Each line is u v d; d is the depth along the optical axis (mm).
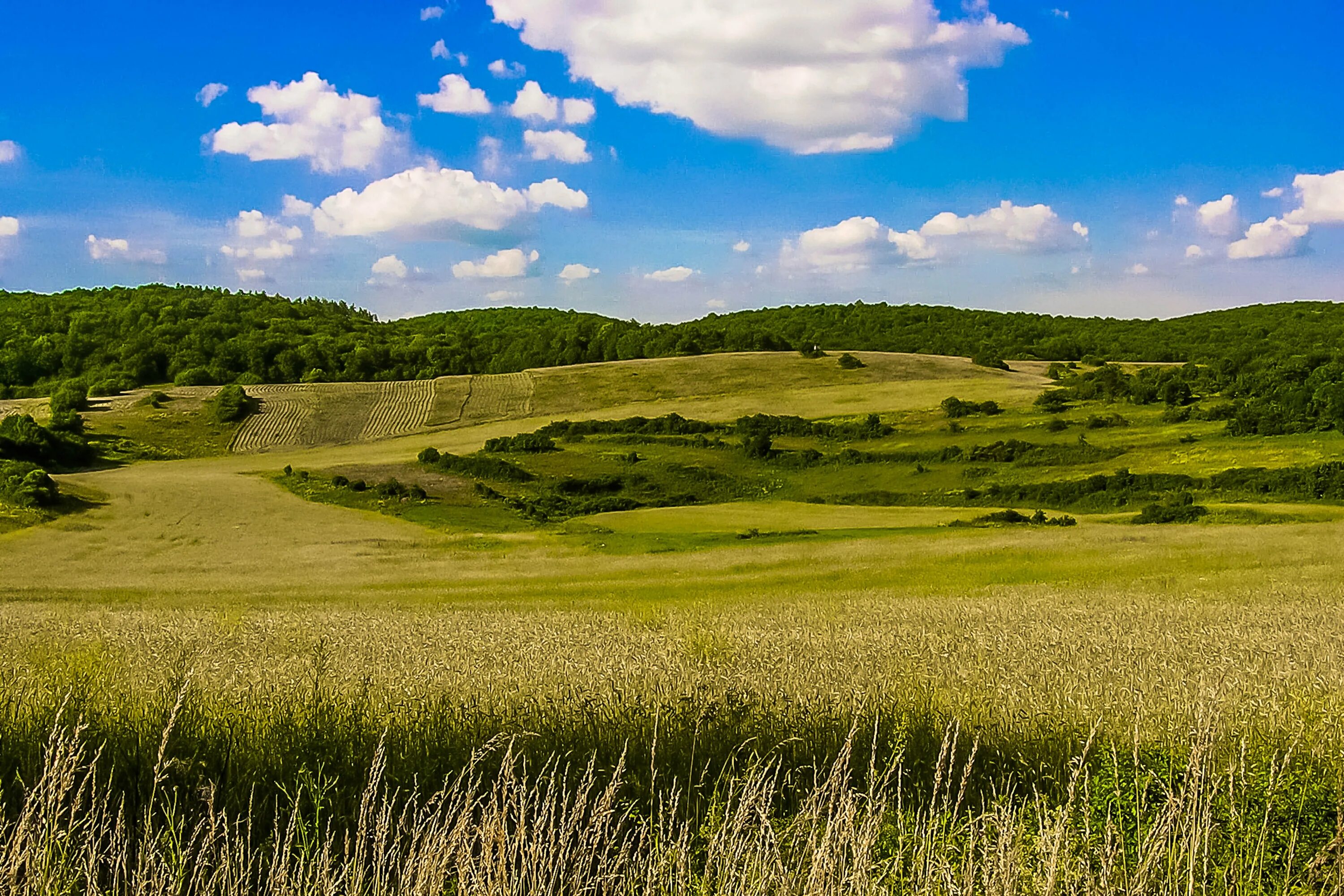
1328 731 6676
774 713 7242
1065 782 5652
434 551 62406
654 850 4488
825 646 14672
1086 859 4484
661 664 11344
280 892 4184
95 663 10602
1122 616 20297
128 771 5539
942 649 13805
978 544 45156
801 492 96188
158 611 28438
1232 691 8172
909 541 50094
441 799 5117
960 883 4312
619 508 88938
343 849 4625
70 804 5012
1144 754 5598
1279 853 4688
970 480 90812
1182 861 4555
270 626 20125
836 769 4695
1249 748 6035
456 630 19281
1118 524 60656
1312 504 66375
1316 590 25234
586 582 41188
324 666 10172
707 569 43125
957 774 5852
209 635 17312
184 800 5125
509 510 82938
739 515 75625
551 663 12367
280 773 5445
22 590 43688
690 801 5402
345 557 60938
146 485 87250
